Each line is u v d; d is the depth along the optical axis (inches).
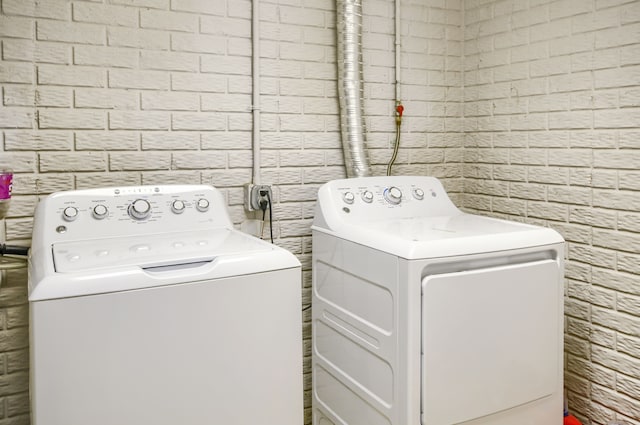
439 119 107.7
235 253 61.2
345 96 94.3
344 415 80.4
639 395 77.5
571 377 88.0
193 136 86.3
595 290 83.6
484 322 68.2
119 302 53.0
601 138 81.6
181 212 76.0
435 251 65.1
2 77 73.7
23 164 75.7
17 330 77.3
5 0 73.3
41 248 64.7
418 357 64.5
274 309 61.1
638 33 75.9
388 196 88.7
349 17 92.7
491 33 101.7
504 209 100.2
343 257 78.8
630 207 77.9
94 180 80.0
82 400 51.8
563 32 86.9
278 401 61.9
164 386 55.4
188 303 56.2
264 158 92.0
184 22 84.4
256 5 88.5
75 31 77.5
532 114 93.3
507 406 70.9
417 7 103.9
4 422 77.0
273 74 91.6
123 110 81.2
